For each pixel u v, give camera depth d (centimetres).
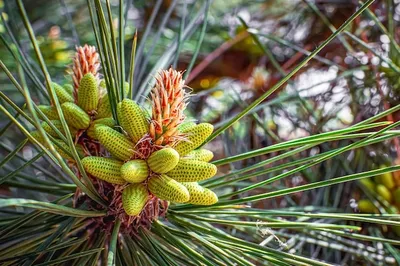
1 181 40
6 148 48
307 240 53
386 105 64
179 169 38
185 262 42
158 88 39
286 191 39
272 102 59
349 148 38
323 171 63
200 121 80
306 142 39
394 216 39
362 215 39
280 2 89
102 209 41
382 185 58
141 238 42
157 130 38
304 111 71
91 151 42
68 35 84
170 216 42
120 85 41
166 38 84
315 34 84
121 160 39
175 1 55
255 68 82
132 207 37
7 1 51
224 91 84
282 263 39
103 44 39
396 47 62
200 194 39
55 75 75
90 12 38
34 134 41
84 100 41
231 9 91
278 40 64
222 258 41
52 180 53
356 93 68
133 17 88
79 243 42
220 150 77
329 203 62
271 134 61
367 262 56
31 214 41
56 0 86
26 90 30
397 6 72
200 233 42
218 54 78
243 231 54
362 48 70
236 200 40
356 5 78
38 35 82
